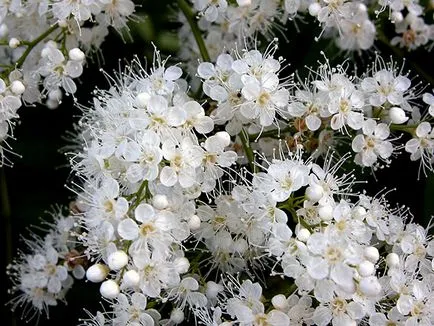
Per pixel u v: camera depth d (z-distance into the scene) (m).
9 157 0.19
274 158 0.15
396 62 0.18
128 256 0.14
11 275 0.19
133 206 0.15
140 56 0.19
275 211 0.14
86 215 0.16
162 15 0.19
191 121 0.15
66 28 0.17
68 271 0.18
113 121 0.15
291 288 0.14
